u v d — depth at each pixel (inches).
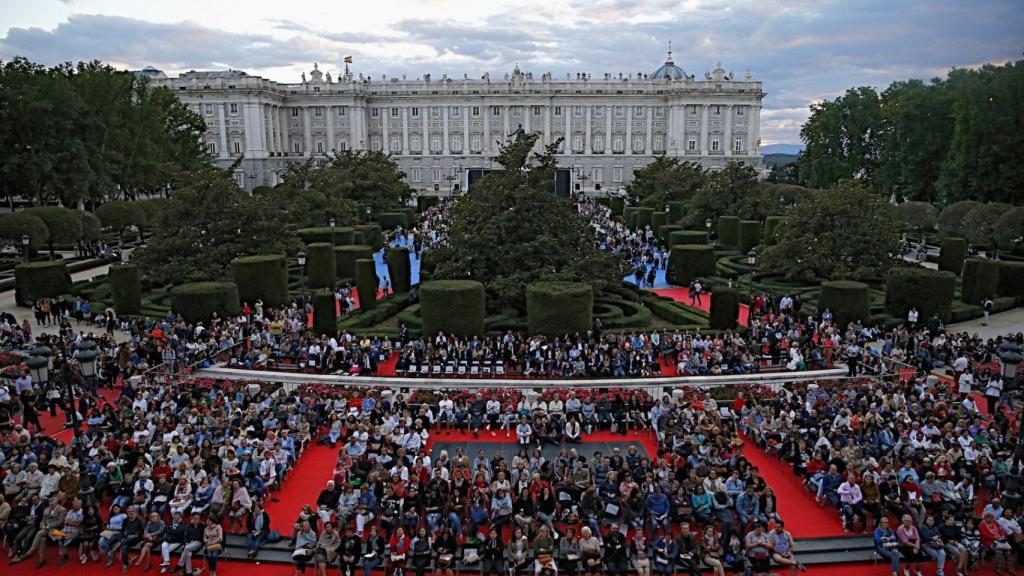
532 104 6156.5
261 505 888.9
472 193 1884.8
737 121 6077.8
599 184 6269.7
